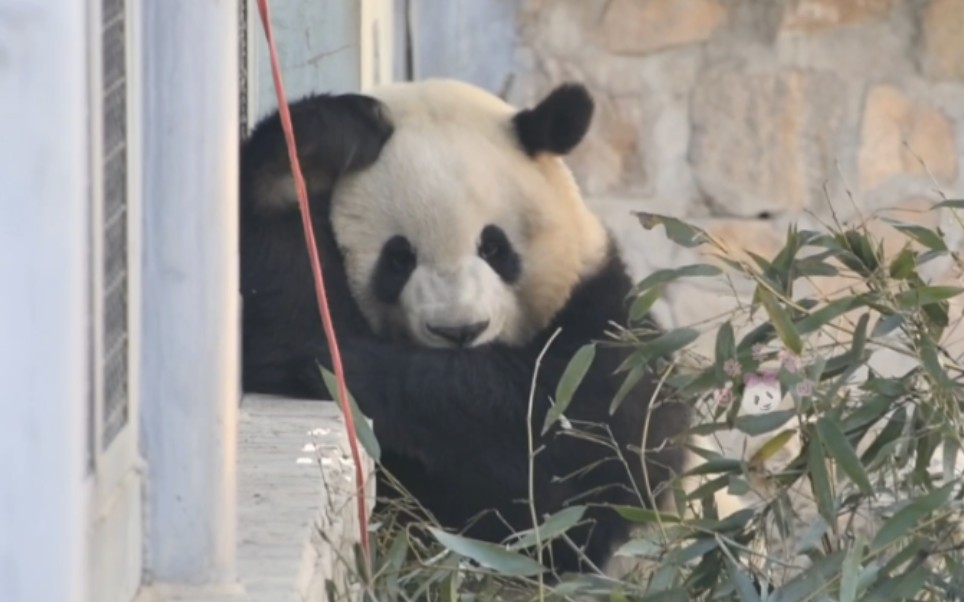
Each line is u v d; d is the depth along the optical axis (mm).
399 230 9594
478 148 9883
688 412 10039
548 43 15500
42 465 3602
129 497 4957
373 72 13656
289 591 5285
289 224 9562
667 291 15250
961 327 14086
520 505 9469
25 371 3568
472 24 15711
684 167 15445
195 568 5215
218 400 5191
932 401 6961
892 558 6609
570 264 10039
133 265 4977
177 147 5059
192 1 5004
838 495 6895
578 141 10102
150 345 5125
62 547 3646
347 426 6367
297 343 9312
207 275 5117
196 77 5047
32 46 3492
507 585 8016
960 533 6777
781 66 15258
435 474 9430
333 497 6711
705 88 15352
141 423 5148
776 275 7574
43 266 3547
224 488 5227
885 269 7414
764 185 15359
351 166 9617
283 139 9227
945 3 15094
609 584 7227
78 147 3584
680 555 6766
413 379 9289
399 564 6855
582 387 9586
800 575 6590
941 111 15180
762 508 7242
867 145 15234
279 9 12344
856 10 15164
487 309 9531
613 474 9570
